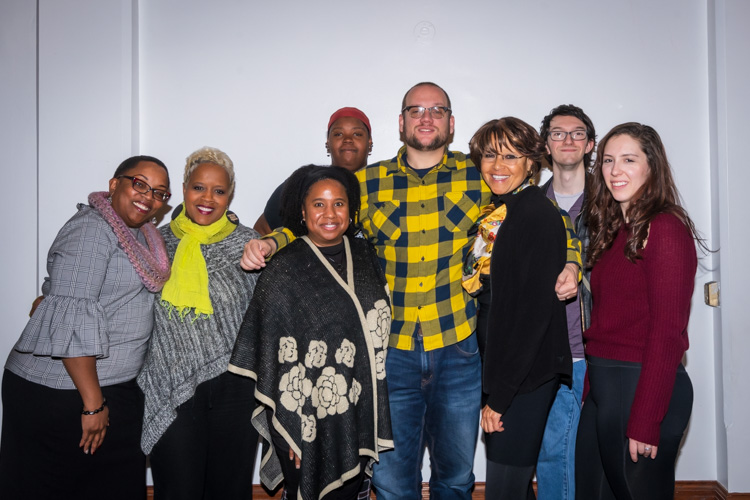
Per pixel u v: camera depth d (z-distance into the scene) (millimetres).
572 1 2865
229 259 2115
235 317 2082
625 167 1812
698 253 2889
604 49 2869
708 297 2834
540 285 1784
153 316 2031
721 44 2742
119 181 1963
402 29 2875
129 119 2766
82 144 2744
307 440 1940
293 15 2875
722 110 2750
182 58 2869
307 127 2895
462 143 2887
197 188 2064
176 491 1981
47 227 2732
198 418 2020
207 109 2885
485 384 1855
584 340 2021
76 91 2742
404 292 2127
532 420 1884
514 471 1900
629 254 1772
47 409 1874
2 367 2715
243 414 2113
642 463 1771
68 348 1784
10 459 1923
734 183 2730
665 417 1771
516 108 2881
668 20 2865
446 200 2119
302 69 2885
